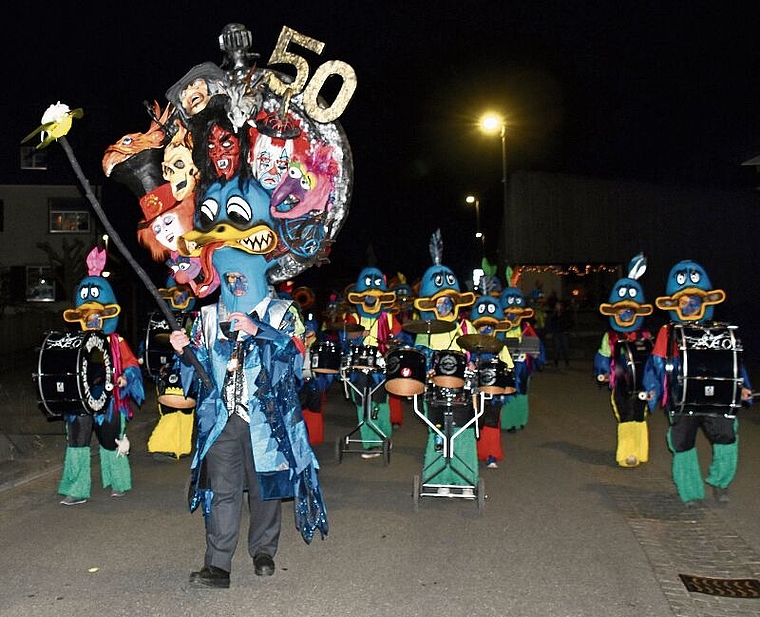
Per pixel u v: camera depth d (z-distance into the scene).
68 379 7.51
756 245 35.62
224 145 5.68
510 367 8.18
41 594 5.50
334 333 13.99
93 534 6.95
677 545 6.59
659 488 8.63
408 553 6.39
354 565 6.10
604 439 11.73
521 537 6.82
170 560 6.22
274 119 5.64
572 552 6.40
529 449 10.97
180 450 10.23
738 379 7.38
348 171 5.69
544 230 40.88
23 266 36.59
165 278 11.85
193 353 5.61
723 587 5.63
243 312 5.63
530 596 5.44
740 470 9.30
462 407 7.99
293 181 5.67
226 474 5.62
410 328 8.23
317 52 5.61
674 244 37.97
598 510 7.71
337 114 5.59
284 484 5.61
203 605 5.29
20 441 11.07
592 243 40.28
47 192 36.72
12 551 6.46
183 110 5.76
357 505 7.97
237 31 5.78
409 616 5.11
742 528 7.09
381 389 10.53
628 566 6.05
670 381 7.68
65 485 8.04
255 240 5.55
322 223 5.70
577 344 32.53
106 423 8.25
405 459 10.45
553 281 45.16
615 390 9.69
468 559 6.23
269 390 5.60
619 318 9.76
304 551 6.46
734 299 35.78
